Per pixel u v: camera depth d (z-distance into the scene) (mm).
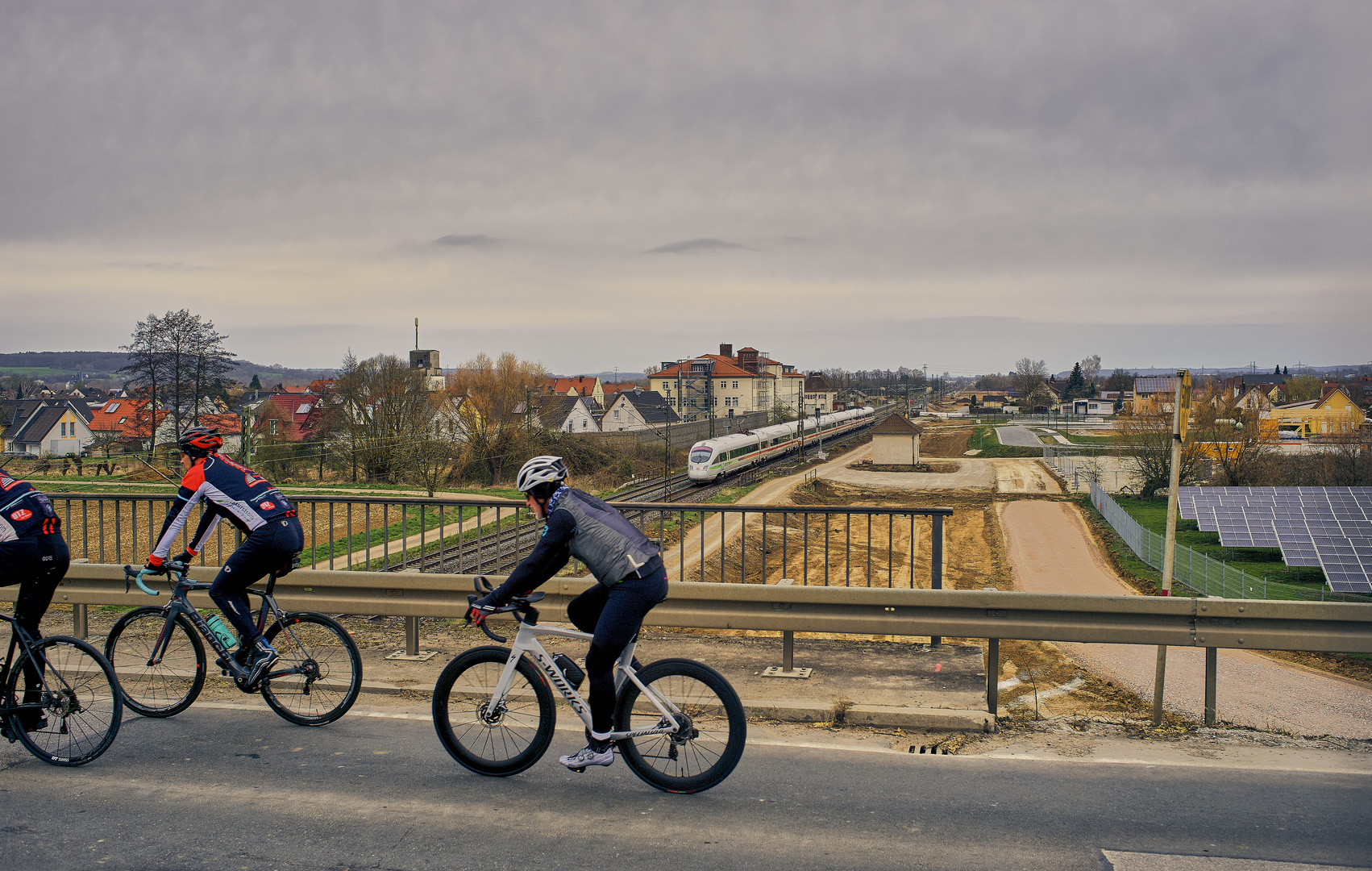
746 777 4527
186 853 3650
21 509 4605
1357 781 4484
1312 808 4102
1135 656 10508
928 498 47125
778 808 4098
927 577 25766
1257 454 45969
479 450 49844
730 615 5992
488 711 4457
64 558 4793
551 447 51250
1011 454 72625
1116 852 3617
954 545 32625
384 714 5590
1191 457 45719
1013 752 4957
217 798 4230
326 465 48531
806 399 149125
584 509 4148
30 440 79875
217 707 5754
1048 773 4578
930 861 3545
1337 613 5129
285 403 75375
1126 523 32281
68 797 4262
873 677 6207
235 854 3641
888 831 3828
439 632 7746
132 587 6680
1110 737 5273
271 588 5352
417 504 7719
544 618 6684
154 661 5438
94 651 4641
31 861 3574
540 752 4414
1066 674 8844
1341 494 30703
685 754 4289
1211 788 4363
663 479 53312
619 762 4742
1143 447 46906
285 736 5180
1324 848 3664
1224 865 3498
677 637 7375
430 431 47094
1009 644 11242
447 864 3543
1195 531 36250
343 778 4492
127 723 5430
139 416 52344
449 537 17250
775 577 21984
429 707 5746
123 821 3975
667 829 3867
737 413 127125
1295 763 4762
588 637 4383
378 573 6410
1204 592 23281
